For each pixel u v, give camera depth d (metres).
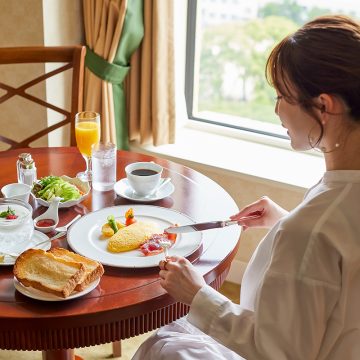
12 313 1.30
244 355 1.24
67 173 1.93
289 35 1.18
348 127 1.15
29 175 1.80
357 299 1.17
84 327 1.32
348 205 1.16
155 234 1.56
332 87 1.11
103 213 1.67
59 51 2.33
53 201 1.62
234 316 1.27
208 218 1.70
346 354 1.20
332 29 1.12
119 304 1.33
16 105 2.90
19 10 2.72
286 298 1.16
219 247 1.56
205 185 1.89
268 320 1.17
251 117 3.16
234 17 3.01
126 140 3.00
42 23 2.70
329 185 1.20
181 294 1.33
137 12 2.73
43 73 2.79
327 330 1.19
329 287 1.14
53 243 1.55
